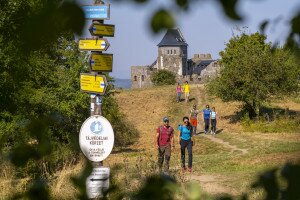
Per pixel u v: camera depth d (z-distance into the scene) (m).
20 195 2.18
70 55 31.67
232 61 54.88
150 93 76.31
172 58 166.88
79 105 31.28
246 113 53.94
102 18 12.20
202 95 74.38
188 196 1.77
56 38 1.62
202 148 40.34
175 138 49.31
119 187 2.18
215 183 20.00
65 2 1.59
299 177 1.77
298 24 1.85
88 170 2.08
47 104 25.92
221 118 59.41
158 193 1.82
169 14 1.51
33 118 2.03
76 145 2.44
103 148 13.82
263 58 52.09
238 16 1.53
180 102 71.44
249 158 28.50
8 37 3.24
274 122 51.03
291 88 52.72
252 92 53.50
